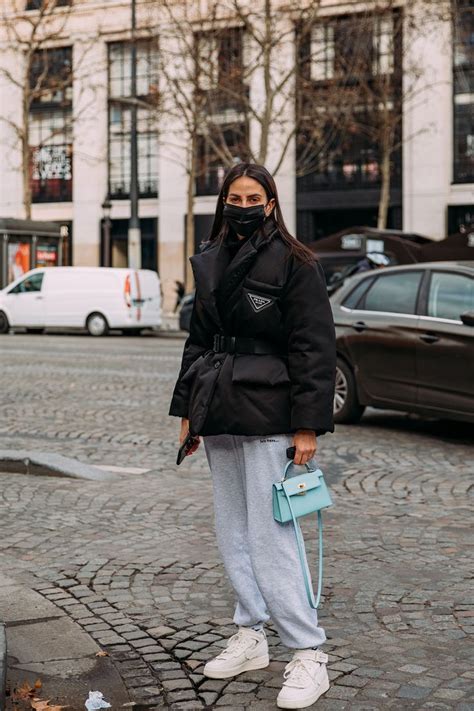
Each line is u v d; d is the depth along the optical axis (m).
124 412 10.25
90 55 37.16
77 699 3.26
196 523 5.70
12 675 3.44
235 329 3.24
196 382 3.30
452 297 8.55
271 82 32.47
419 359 8.54
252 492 3.23
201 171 31.89
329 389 3.16
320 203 34.44
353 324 9.15
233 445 3.36
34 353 17.62
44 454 7.32
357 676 3.43
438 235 32.66
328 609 4.18
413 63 29.62
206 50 29.08
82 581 4.61
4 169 39.38
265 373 3.18
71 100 38.12
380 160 33.03
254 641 3.47
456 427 9.40
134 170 28.94
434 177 32.56
